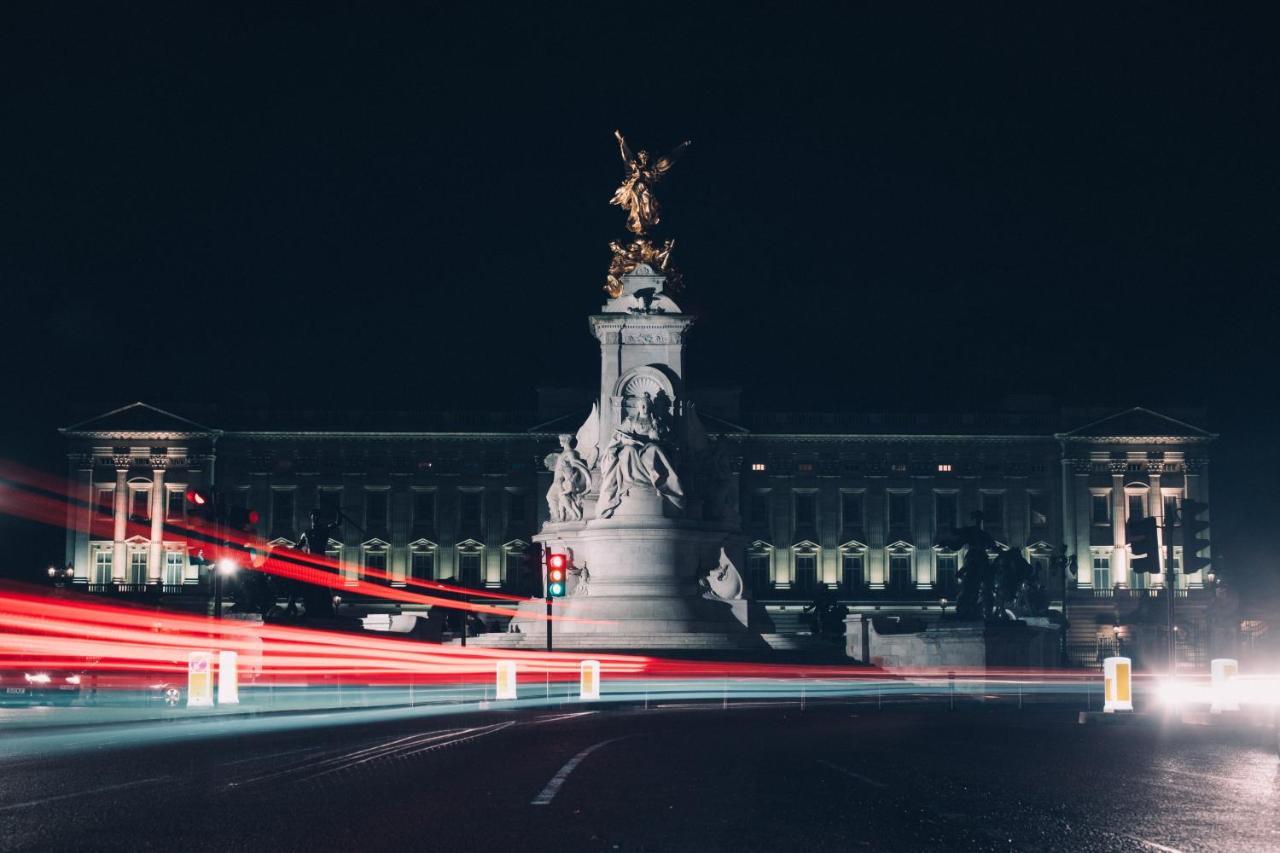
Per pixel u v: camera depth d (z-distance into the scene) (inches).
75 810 799.7
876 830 728.3
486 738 1396.4
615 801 852.0
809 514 6515.8
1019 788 939.3
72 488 6402.6
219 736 1417.3
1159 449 6525.6
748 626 3161.9
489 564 6402.6
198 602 6063.0
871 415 6550.2
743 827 738.8
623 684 2564.0
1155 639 6284.5
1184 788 943.0
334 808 812.0
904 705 2274.9
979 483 6540.4
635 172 3358.8
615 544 3110.2
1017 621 3344.0
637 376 3218.5
